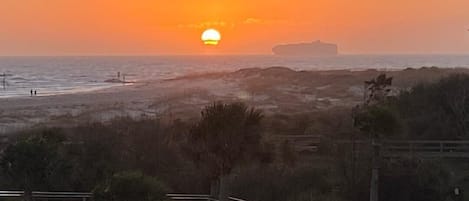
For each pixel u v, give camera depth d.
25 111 52.97
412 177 23.84
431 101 32.50
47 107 56.91
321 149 28.28
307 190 23.84
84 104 59.81
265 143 19.28
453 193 23.86
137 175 15.33
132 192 14.80
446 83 33.53
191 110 49.91
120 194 14.76
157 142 27.80
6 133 33.53
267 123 33.66
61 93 81.81
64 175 20.98
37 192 19.44
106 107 55.06
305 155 27.86
